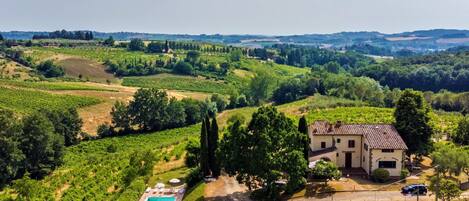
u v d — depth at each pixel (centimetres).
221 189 7844
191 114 18925
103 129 16988
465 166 7369
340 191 7256
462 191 7162
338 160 8419
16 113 16550
